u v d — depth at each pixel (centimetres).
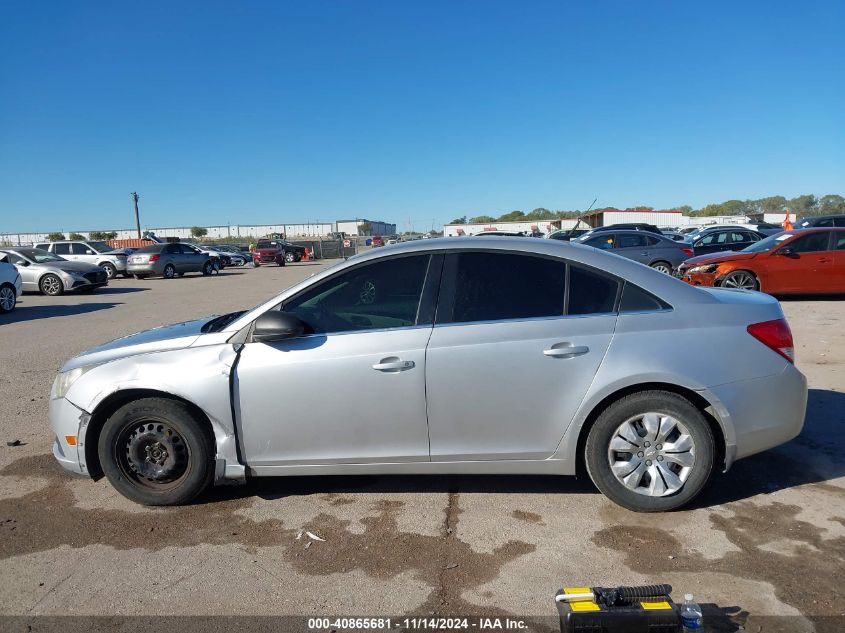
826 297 1249
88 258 2645
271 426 348
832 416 503
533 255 354
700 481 336
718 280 1177
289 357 346
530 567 296
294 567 301
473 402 338
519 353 335
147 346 369
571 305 345
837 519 334
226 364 348
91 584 290
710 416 346
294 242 5941
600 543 316
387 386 340
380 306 353
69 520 355
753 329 342
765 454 427
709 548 308
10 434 506
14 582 293
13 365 784
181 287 2161
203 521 351
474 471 349
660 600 242
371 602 272
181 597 278
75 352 870
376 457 347
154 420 358
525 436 341
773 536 318
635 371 329
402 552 312
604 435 339
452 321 345
